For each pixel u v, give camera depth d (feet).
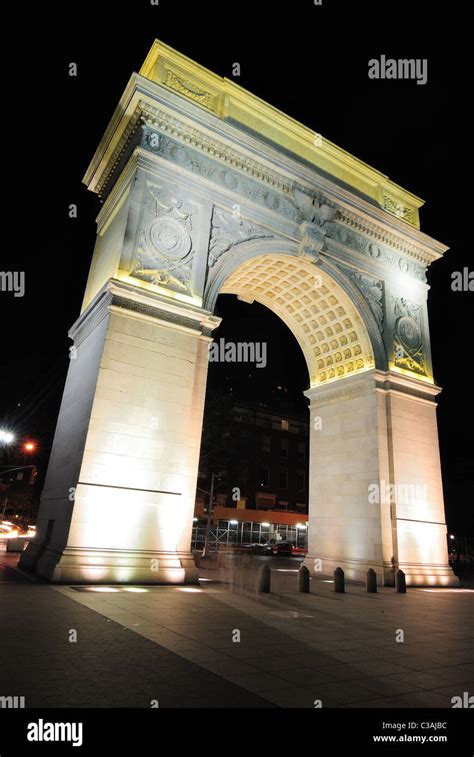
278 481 241.14
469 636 38.34
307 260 82.28
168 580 53.83
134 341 59.36
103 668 22.98
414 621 44.21
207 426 150.10
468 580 110.52
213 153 74.64
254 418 245.45
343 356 93.71
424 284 100.07
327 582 74.54
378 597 61.16
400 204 101.91
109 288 59.11
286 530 215.92
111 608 38.11
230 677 23.17
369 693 22.63
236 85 81.15
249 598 50.55
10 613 33.73
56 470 64.23
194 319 64.69
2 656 23.77
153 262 64.44
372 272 91.81
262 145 77.56
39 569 54.08
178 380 60.95
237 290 96.43
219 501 212.64
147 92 67.82
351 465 85.56
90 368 60.64
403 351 90.99
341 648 31.32
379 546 76.59
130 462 55.47
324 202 86.53
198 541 188.96
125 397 57.00
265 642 31.07
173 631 31.96
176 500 57.26
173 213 68.13
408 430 84.89
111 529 52.75
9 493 187.01
